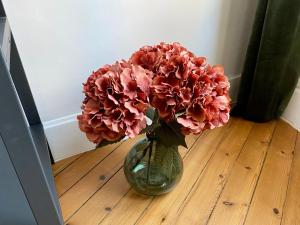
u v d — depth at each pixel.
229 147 1.32
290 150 1.32
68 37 1.02
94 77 0.73
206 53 1.40
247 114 1.50
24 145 0.60
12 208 0.71
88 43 1.06
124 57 1.17
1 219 0.72
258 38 1.29
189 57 0.73
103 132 0.70
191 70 0.68
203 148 1.31
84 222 0.98
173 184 1.03
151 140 0.88
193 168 1.20
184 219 0.99
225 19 1.33
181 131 0.75
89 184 1.13
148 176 0.98
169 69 0.69
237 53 1.50
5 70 0.50
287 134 1.42
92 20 1.03
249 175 1.17
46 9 0.93
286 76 1.35
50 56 1.02
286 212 1.02
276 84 1.35
